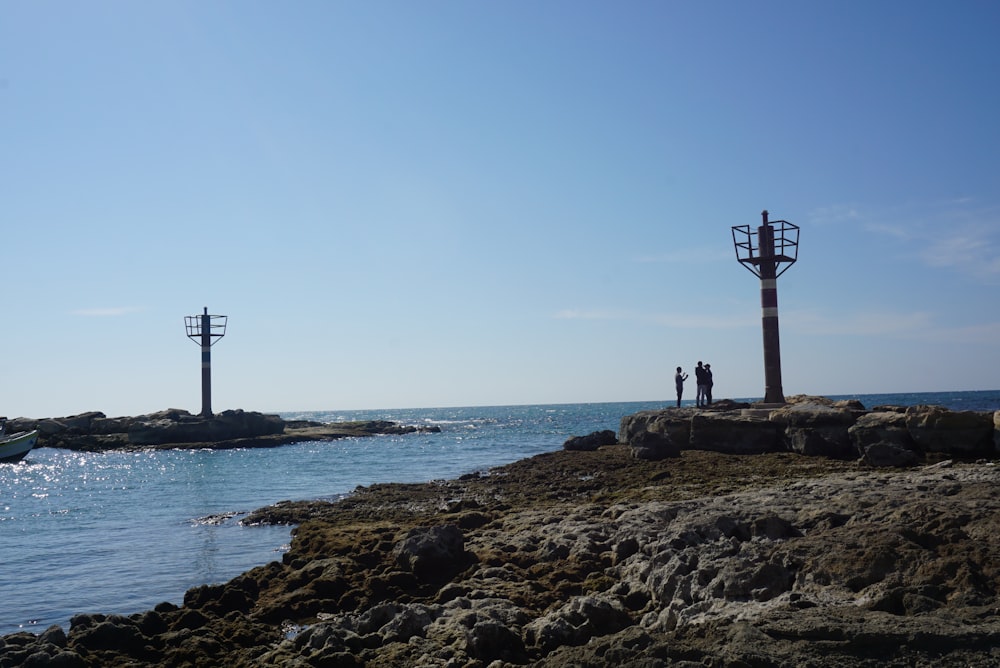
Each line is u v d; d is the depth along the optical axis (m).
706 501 20.75
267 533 26.73
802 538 14.50
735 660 9.28
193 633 14.23
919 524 14.54
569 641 12.30
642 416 39.09
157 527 29.45
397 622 13.59
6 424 91.00
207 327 85.69
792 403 37.47
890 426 28.41
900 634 9.59
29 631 16.53
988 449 26.42
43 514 34.56
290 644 13.34
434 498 30.62
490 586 15.77
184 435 83.88
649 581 14.60
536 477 33.81
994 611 10.45
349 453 67.25
